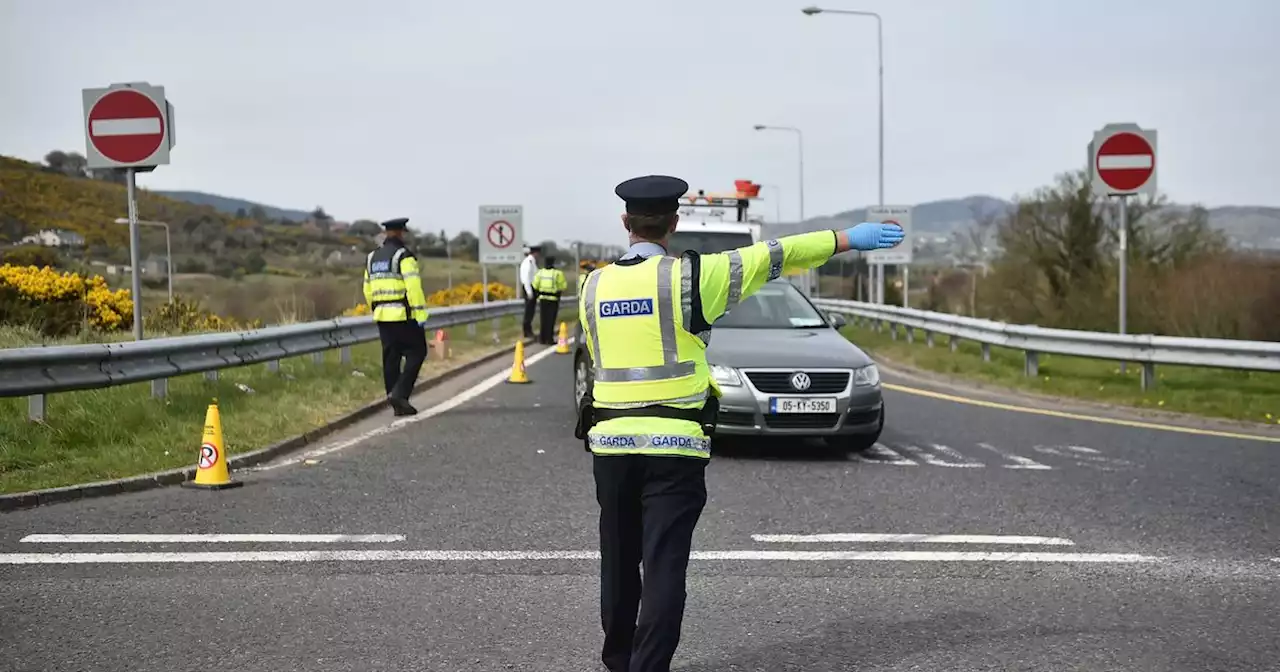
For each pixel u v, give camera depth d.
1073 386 14.35
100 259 48.78
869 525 6.96
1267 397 13.26
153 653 4.54
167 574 5.69
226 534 6.54
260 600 5.28
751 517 7.18
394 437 10.38
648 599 3.82
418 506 7.35
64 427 9.03
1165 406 12.74
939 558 6.18
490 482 8.19
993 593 5.52
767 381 9.41
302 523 6.83
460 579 5.66
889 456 9.63
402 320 11.78
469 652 4.60
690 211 22.19
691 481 3.89
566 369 17.81
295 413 10.90
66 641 4.67
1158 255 29.53
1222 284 20.00
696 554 6.23
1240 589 5.61
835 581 5.71
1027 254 31.77
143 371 10.18
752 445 10.27
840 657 4.60
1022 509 7.45
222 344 11.65
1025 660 4.57
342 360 15.87
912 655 4.62
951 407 12.99
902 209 29.33
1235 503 7.65
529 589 5.50
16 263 22.72
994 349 20.52
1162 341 13.73
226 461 8.29
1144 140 14.98
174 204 76.00
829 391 9.46
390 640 4.73
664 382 3.86
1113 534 6.75
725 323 10.80
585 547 6.30
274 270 56.69
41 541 6.32
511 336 26.30
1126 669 4.48
